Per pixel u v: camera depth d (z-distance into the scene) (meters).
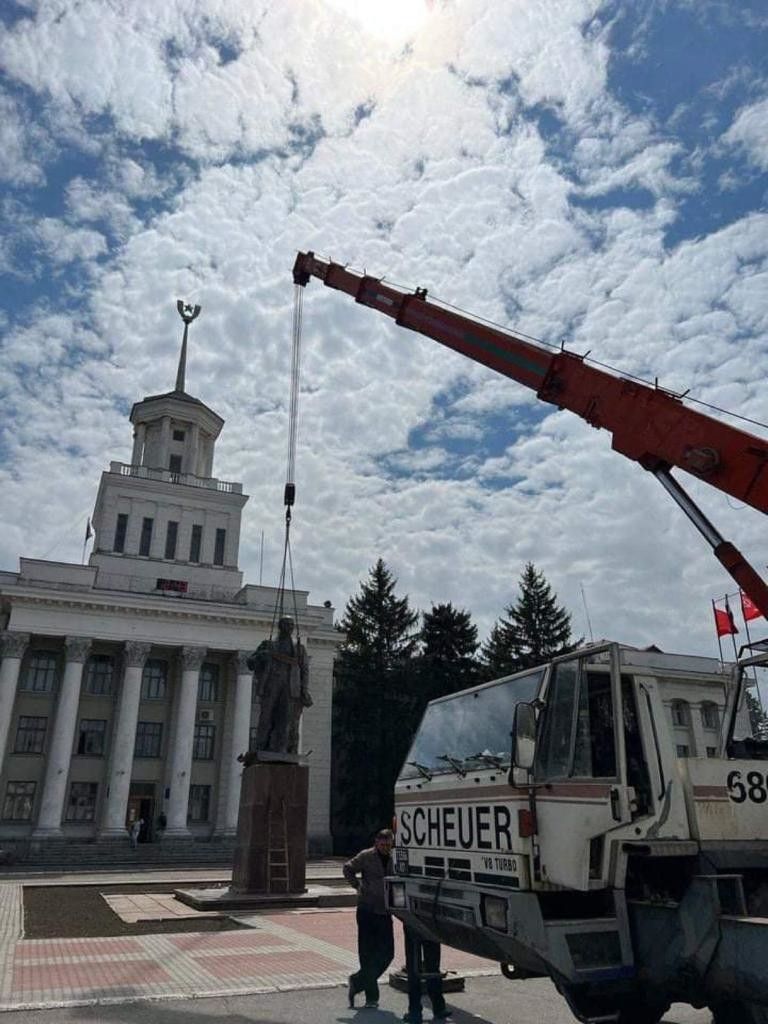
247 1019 7.82
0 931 13.88
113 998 8.55
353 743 58.62
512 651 58.69
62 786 44.25
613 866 5.67
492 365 13.51
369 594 62.91
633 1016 5.71
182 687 49.00
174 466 61.25
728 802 6.17
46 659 48.72
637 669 6.37
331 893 19.34
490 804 6.34
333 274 17.66
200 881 26.39
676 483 10.23
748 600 9.12
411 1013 7.64
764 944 4.96
